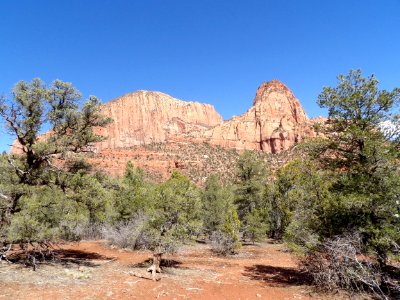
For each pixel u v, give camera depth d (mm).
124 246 18188
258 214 26406
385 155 9984
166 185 13688
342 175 11195
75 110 13055
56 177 13633
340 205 10172
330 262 10188
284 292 10070
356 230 9898
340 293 9719
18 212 11992
